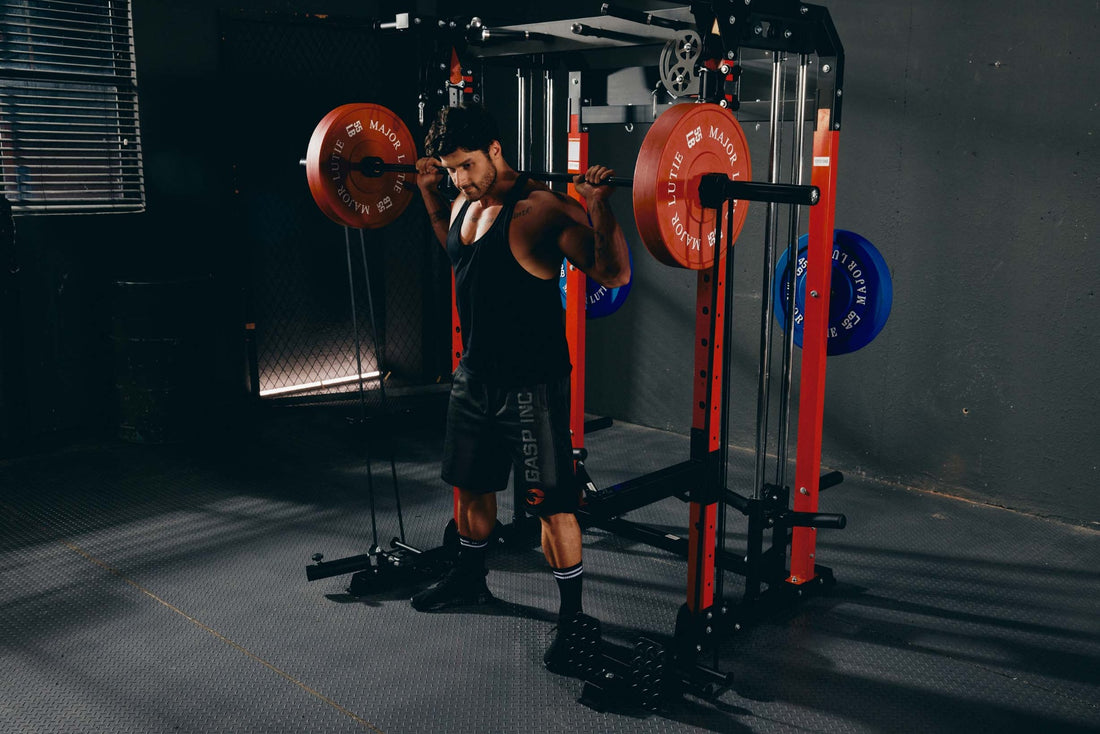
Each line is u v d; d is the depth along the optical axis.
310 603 2.66
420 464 3.95
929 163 3.39
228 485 3.67
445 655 2.36
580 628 2.24
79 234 4.22
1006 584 2.78
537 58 2.92
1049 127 3.10
